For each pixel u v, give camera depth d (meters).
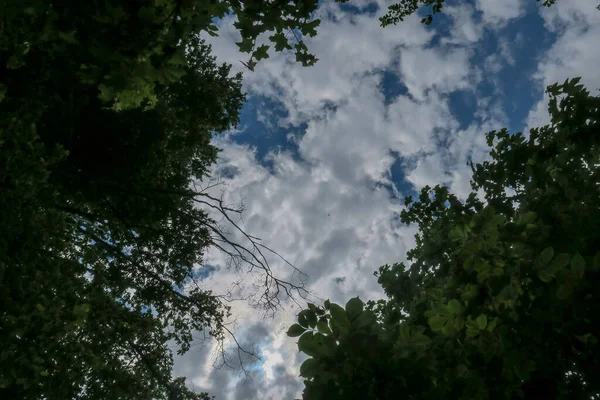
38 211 5.05
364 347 1.99
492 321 2.38
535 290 2.39
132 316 7.22
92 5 2.19
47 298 4.46
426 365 2.05
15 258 4.45
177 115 10.93
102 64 2.22
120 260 10.66
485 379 2.28
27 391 4.20
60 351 4.76
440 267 4.29
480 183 4.23
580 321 2.21
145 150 9.18
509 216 3.97
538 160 3.39
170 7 2.34
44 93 6.68
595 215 2.68
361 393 1.94
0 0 2.13
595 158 3.24
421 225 5.13
